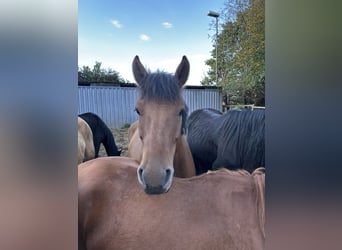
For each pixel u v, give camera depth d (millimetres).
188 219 784
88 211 838
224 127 1242
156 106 824
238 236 779
